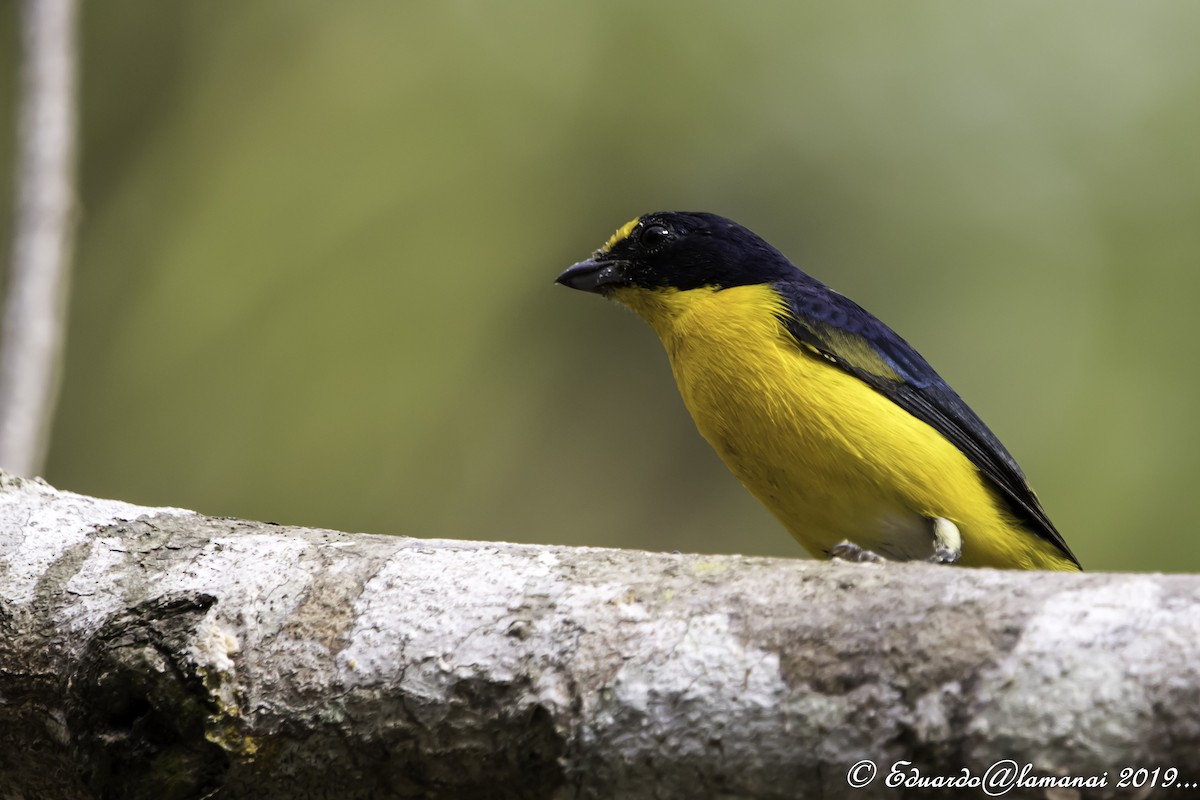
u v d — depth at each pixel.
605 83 15.02
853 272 14.41
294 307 14.21
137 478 13.61
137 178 14.63
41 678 4.84
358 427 13.91
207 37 15.02
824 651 4.21
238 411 13.86
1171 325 13.55
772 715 4.16
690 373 8.63
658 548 13.80
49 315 8.85
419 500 13.80
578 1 15.21
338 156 14.73
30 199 9.12
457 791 4.46
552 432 14.07
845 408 8.09
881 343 8.45
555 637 4.50
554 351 14.35
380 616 4.69
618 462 14.04
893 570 4.45
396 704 4.51
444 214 14.61
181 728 4.55
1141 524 12.51
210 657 4.63
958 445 8.43
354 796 4.55
